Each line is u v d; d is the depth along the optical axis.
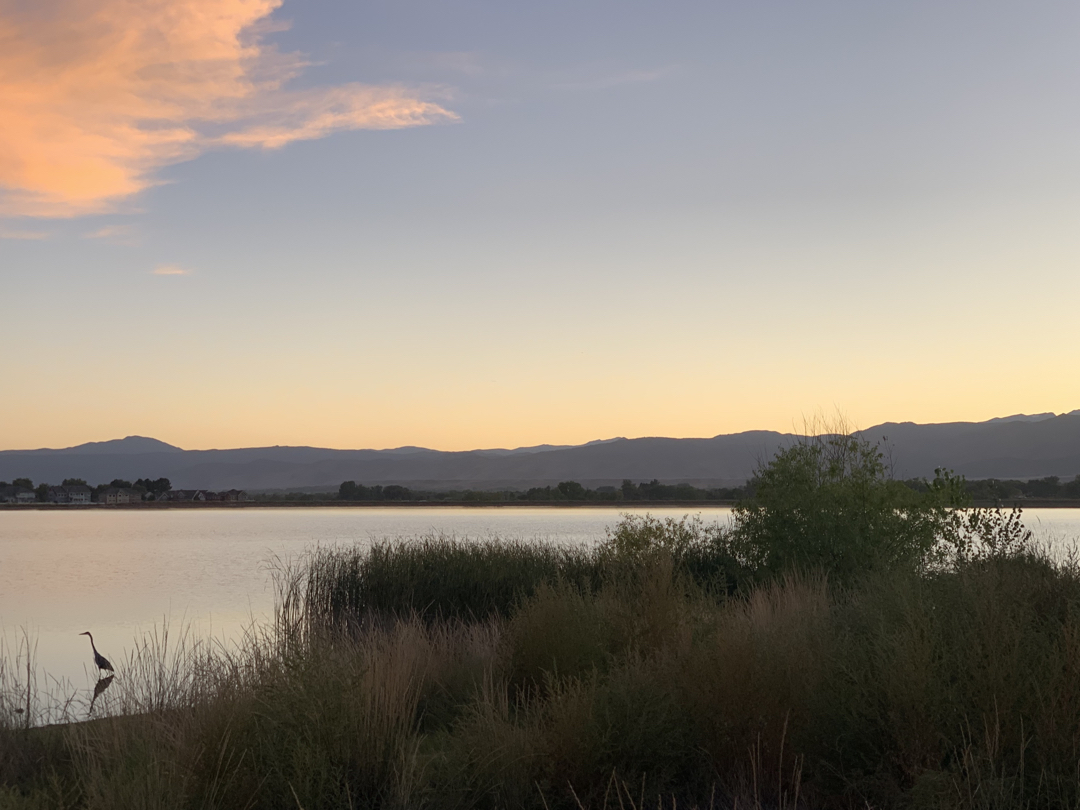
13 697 9.04
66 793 5.69
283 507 194.25
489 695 7.44
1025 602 5.98
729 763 5.92
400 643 9.39
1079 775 4.65
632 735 5.73
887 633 6.08
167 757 5.94
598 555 14.82
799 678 6.12
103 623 19.52
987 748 4.86
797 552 13.75
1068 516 64.94
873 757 5.41
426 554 15.82
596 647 7.75
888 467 15.10
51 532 75.56
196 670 8.18
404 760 5.94
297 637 8.05
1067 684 5.06
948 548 12.63
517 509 150.62
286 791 5.41
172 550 47.75
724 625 7.54
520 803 5.73
